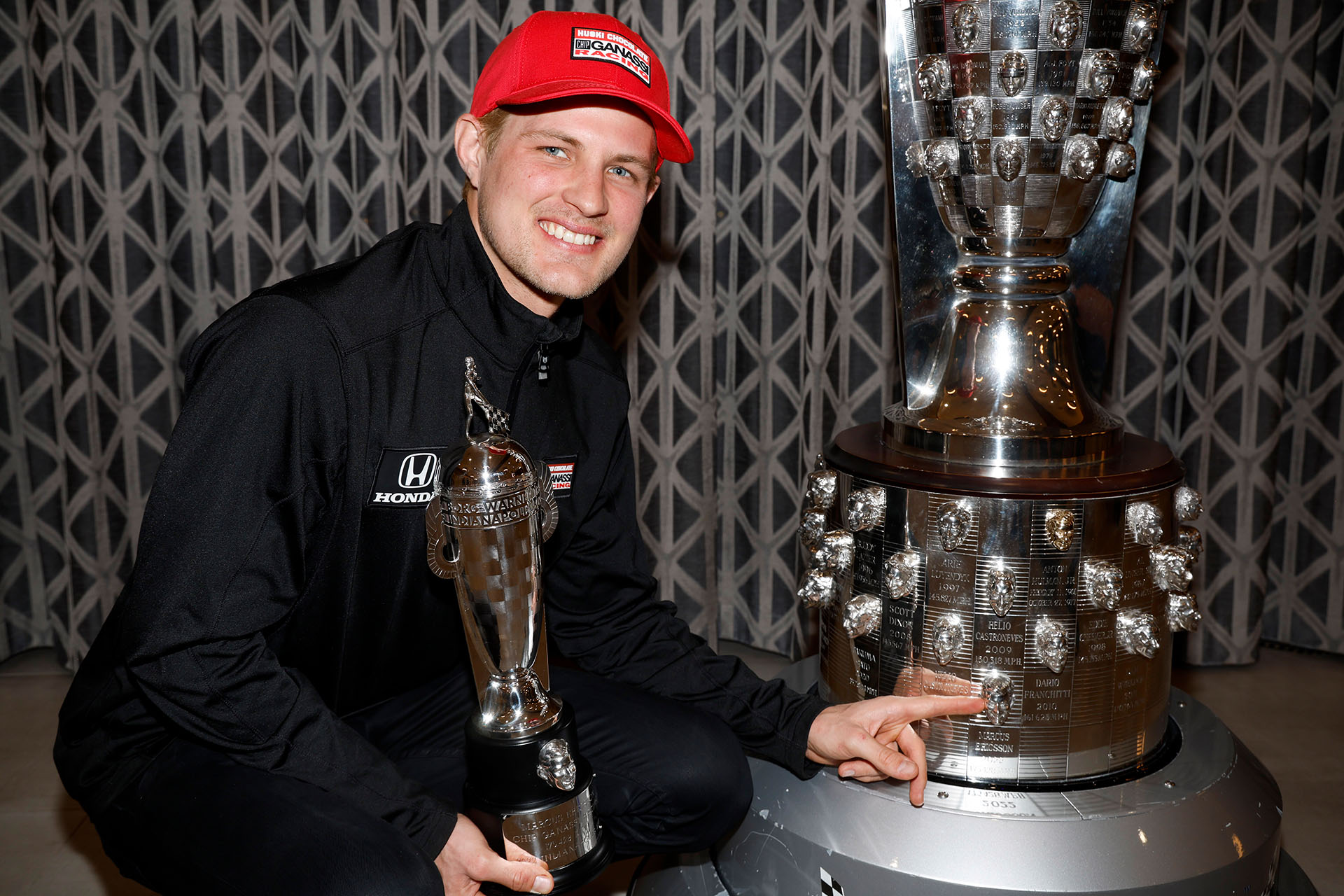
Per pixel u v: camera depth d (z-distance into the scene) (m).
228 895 0.83
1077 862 0.88
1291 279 1.63
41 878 1.26
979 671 0.95
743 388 1.83
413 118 1.67
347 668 1.03
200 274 1.76
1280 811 1.00
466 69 1.65
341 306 0.90
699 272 1.74
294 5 1.67
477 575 0.84
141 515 1.80
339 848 0.81
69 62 1.65
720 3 1.69
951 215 1.03
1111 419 1.06
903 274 1.11
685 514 1.84
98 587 1.81
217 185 1.72
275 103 1.70
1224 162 1.63
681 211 1.72
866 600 1.00
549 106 0.90
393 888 0.80
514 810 0.86
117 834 0.91
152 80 1.68
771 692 1.07
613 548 1.16
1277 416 1.68
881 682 1.01
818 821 0.98
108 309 1.73
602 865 0.91
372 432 0.91
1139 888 0.87
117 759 0.93
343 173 1.72
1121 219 1.14
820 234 1.66
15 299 1.79
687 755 1.04
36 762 1.54
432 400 0.94
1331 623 1.83
